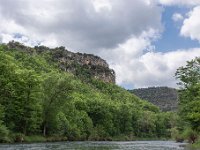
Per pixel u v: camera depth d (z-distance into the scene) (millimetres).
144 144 96875
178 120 103062
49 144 80250
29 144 76438
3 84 89250
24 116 94500
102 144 90688
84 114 147500
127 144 95625
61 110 117375
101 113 162875
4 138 79188
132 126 198500
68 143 90812
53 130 111625
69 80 108500
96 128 155375
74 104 149250
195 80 79000
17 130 95250
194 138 84688
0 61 93000
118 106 186875
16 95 91938
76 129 129000
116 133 175250
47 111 106000
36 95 97625
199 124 69438
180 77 80250
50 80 106812
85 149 62344
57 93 106250
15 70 98750
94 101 164625
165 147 74875
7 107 90125
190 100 77500
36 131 104812
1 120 83812
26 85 94000
